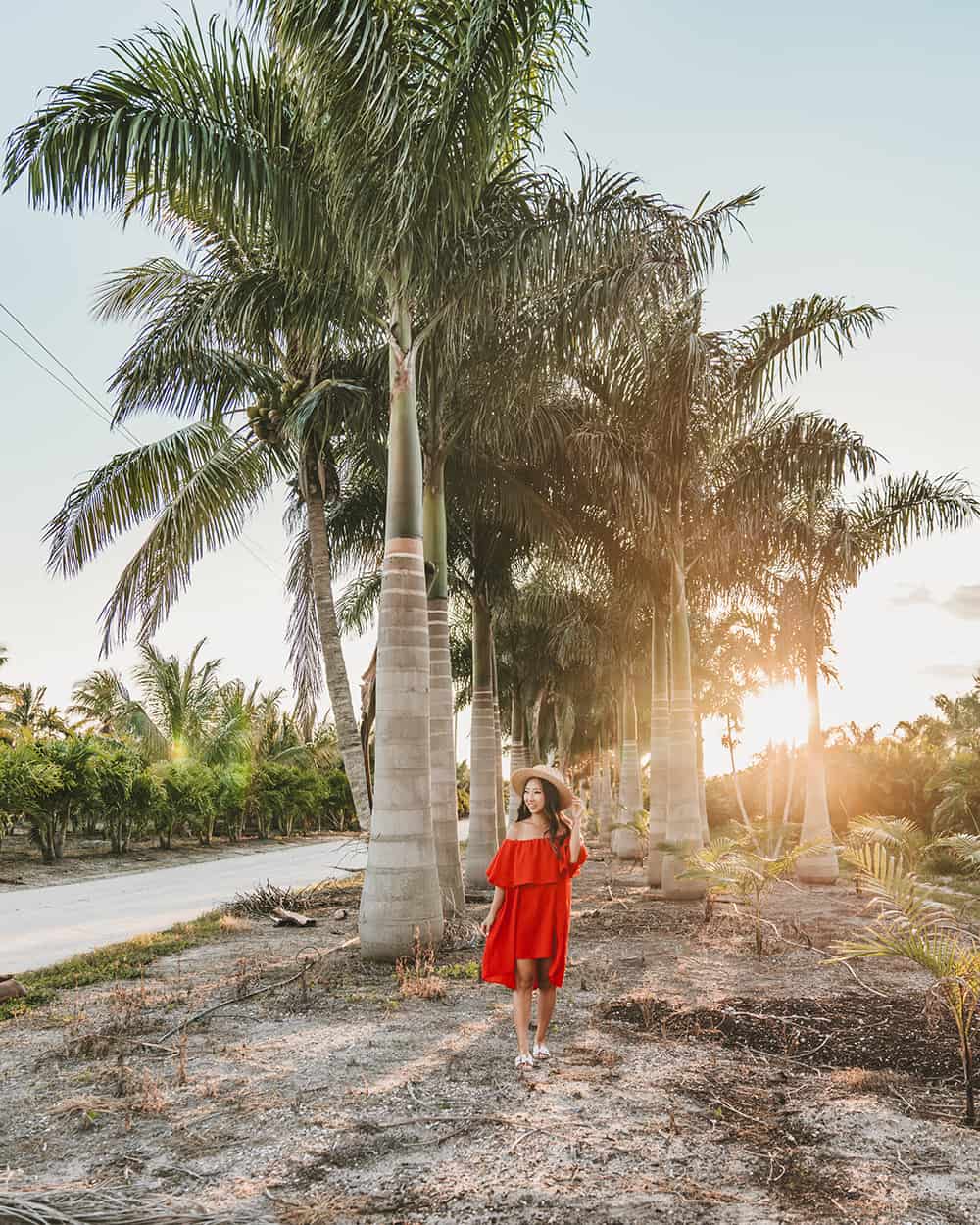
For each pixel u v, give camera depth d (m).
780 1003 6.49
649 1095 4.46
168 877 19.39
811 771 16.28
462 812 62.34
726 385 12.93
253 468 13.04
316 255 9.01
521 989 5.01
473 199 8.50
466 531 14.84
